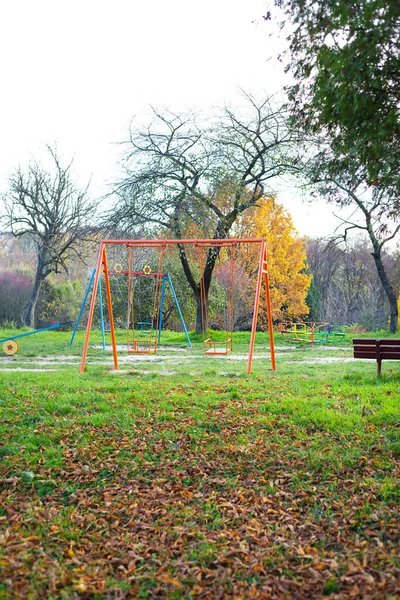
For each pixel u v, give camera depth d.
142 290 31.86
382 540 4.25
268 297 14.16
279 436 6.82
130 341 22.88
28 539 4.33
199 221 21.73
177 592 3.63
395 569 3.69
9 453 6.28
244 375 12.15
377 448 6.20
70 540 4.41
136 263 30.98
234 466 5.93
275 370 13.47
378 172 6.22
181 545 4.33
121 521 4.82
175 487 5.45
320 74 5.97
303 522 4.66
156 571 3.92
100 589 3.63
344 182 7.32
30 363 15.62
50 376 11.85
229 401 8.77
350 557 3.97
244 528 4.57
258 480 5.56
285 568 3.89
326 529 4.52
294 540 4.34
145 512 4.92
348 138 6.18
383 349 10.94
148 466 5.97
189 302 34.16
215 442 6.68
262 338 24.75
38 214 32.25
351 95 5.69
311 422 7.38
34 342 22.75
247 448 6.40
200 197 22.12
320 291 47.44
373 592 3.44
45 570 3.85
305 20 5.99
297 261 38.78
